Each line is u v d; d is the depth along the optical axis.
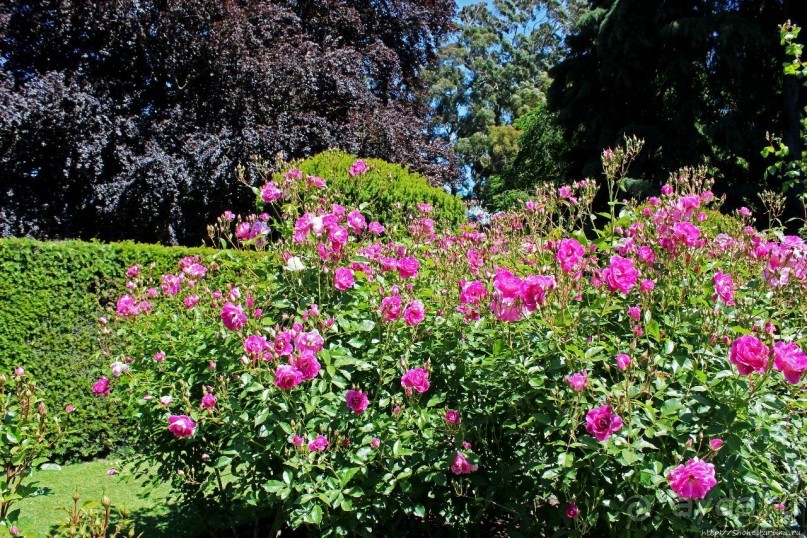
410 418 2.33
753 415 2.04
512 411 2.36
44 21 10.59
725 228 3.48
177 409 2.87
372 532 2.43
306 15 14.15
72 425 4.93
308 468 2.21
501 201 18.69
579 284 2.29
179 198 10.63
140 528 3.51
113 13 10.30
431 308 2.80
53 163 10.38
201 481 3.07
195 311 3.12
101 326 3.64
